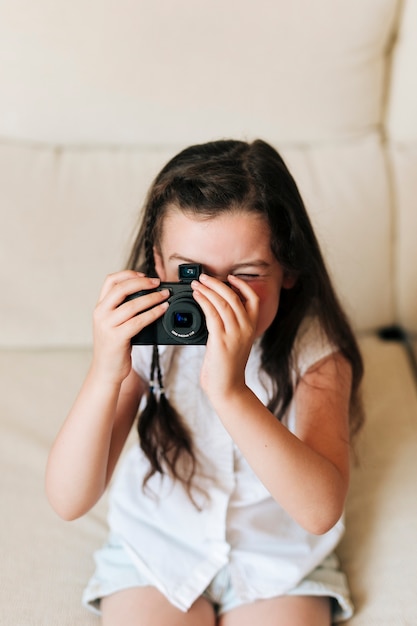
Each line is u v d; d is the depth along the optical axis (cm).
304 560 96
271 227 90
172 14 142
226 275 88
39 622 93
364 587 99
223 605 96
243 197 88
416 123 151
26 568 101
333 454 94
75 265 145
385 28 146
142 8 142
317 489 87
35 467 119
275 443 85
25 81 147
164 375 102
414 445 123
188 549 96
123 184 147
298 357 102
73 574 101
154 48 144
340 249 147
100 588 95
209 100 148
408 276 151
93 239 145
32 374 140
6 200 146
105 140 152
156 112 149
